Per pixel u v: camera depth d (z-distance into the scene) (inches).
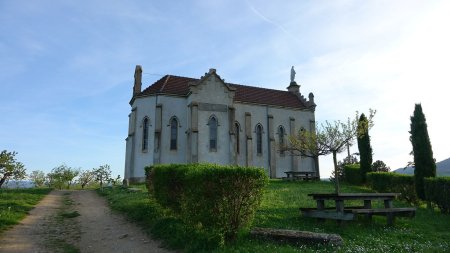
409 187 861.2
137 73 1695.4
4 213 633.0
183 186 478.0
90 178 2102.6
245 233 419.5
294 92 2085.4
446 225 566.3
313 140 930.1
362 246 394.9
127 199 861.8
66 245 457.7
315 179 1476.4
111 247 444.8
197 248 386.9
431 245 423.5
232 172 392.8
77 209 804.0
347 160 1689.2
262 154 1760.6
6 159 1376.7
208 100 1584.6
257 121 1790.1
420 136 880.3
